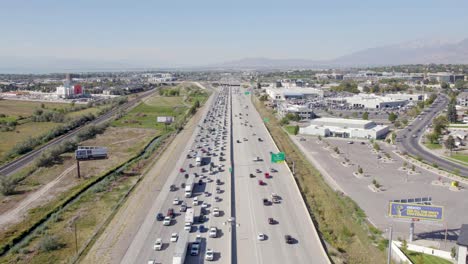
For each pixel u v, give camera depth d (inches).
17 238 2320.4
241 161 4192.9
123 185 3358.8
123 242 2239.2
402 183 3518.7
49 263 2020.2
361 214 2783.0
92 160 4281.5
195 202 2844.5
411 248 2233.0
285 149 4849.9
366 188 3378.4
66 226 2495.1
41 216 2662.4
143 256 2073.1
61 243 2250.2
